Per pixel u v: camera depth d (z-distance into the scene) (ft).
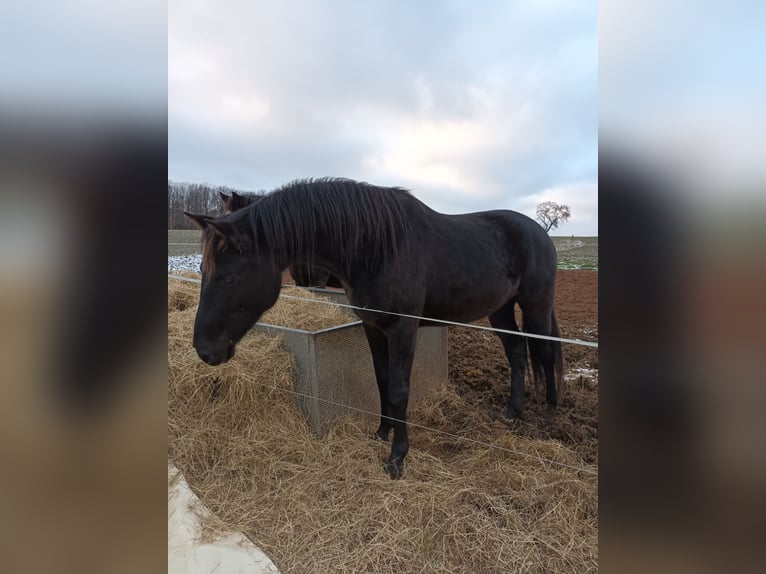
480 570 4.67
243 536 4.91
